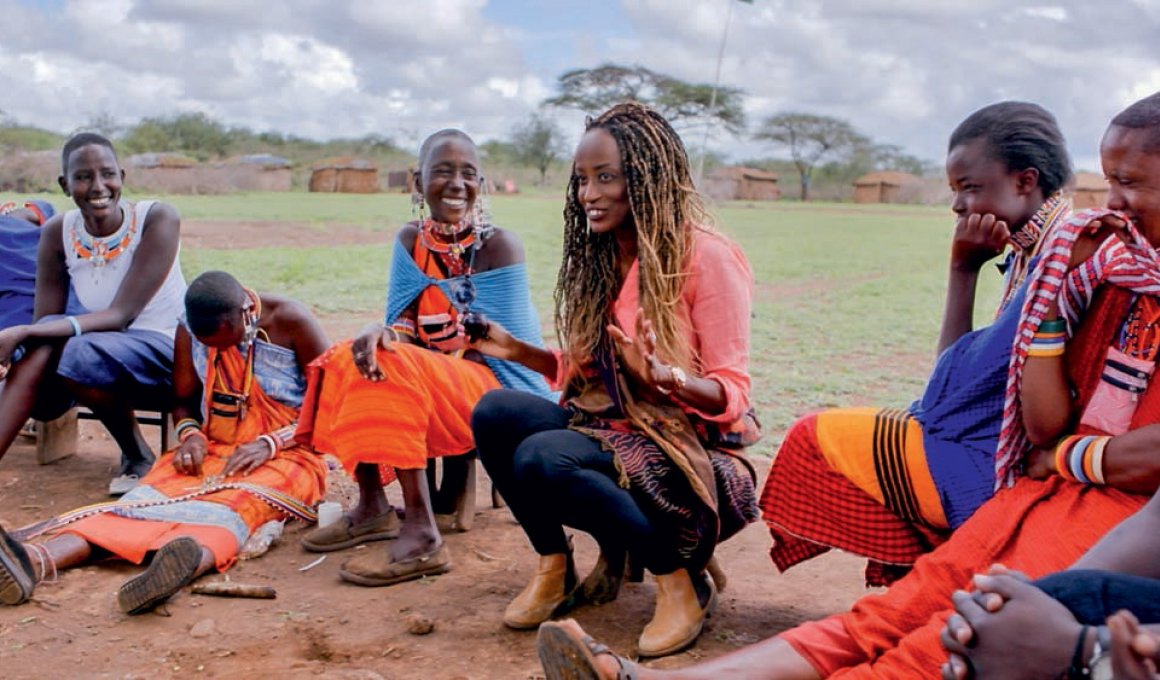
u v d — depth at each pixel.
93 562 4.00
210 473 4.30
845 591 3.82
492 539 4.32
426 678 3.13
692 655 3.27
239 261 16.42
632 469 3.16
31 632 3.45
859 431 3.20
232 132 100.50
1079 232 2.57
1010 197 3.11
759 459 5.70
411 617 3.47
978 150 3.12
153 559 3.61
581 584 3.64
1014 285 3.18
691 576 3.42
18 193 35.50
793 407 7.07
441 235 4.38
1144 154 2.45
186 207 36.09
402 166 78.94
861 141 92.75
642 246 3.28
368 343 3.80
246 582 3.88
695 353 3.34
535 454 3.16
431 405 3.93
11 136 58.59
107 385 4.76
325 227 26.41
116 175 4.94
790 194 92.88
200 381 4.54
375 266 16.19
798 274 18.02
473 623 3.52
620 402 3.31
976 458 3.00
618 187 3.28
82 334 4.71
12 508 4.70
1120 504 2.53
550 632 2.48
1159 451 2.46
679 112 57.19
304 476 4.41
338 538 4.18
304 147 102.12
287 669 3.18
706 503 3.18
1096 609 2.06
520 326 4.42
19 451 5.59
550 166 87.38
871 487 3.18
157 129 91.06
